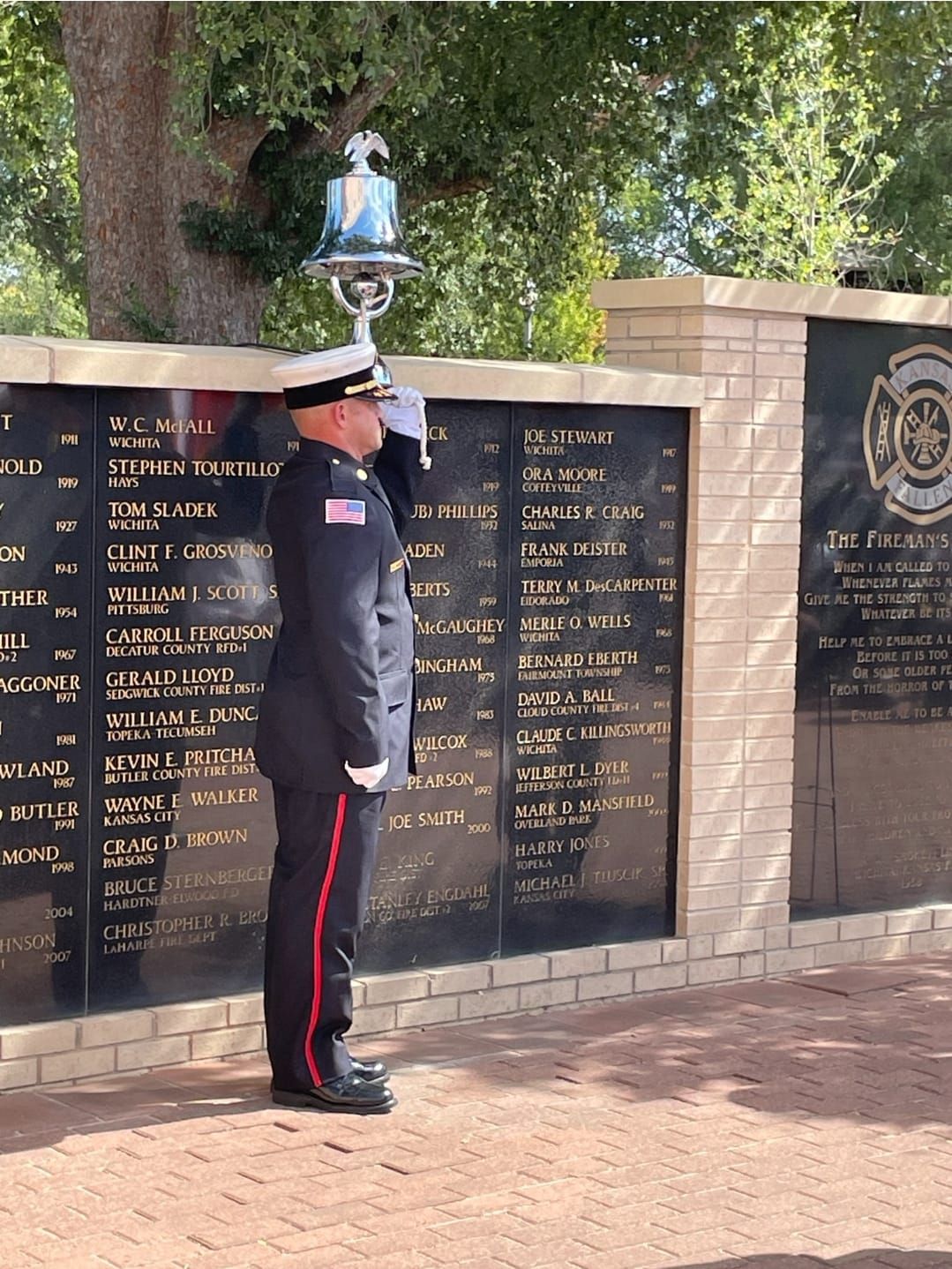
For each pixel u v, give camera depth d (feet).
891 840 23.39
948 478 23.34
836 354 22.22
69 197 80.64
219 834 17.94
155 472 17.20
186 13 42.29
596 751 20.62
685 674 21.17
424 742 19.29
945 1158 15.85
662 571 20.97
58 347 16.43
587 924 20.77
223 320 46.68
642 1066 18.31
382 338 59.00
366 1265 13.16
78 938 17.24
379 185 17.94
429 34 42.39
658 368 21.25
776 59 53.47
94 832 17.22
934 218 90.12
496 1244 13.65
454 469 19.22
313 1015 16.66
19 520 16.52
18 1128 15.92
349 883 16.69
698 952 21.47
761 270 81.61
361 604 16.05
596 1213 14.34
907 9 50.37
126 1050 17.46
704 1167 15.48
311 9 37.47
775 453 21.57
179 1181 14.79
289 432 17.85
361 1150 15.67
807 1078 18.06
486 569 19.57
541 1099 17.20
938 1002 21.15
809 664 22.38
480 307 60.75
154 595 17.30
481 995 19.76
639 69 52.29
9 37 54.13
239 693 17.88
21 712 16.70
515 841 20.11
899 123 83.82
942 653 23.57
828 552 22.39
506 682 19.84
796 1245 13.80
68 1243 13.43
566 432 20.04
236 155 44.98
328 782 16.40
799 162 79.20
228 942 18.15
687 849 21.29
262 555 17.85
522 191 54.49
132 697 17.30
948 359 23.21
